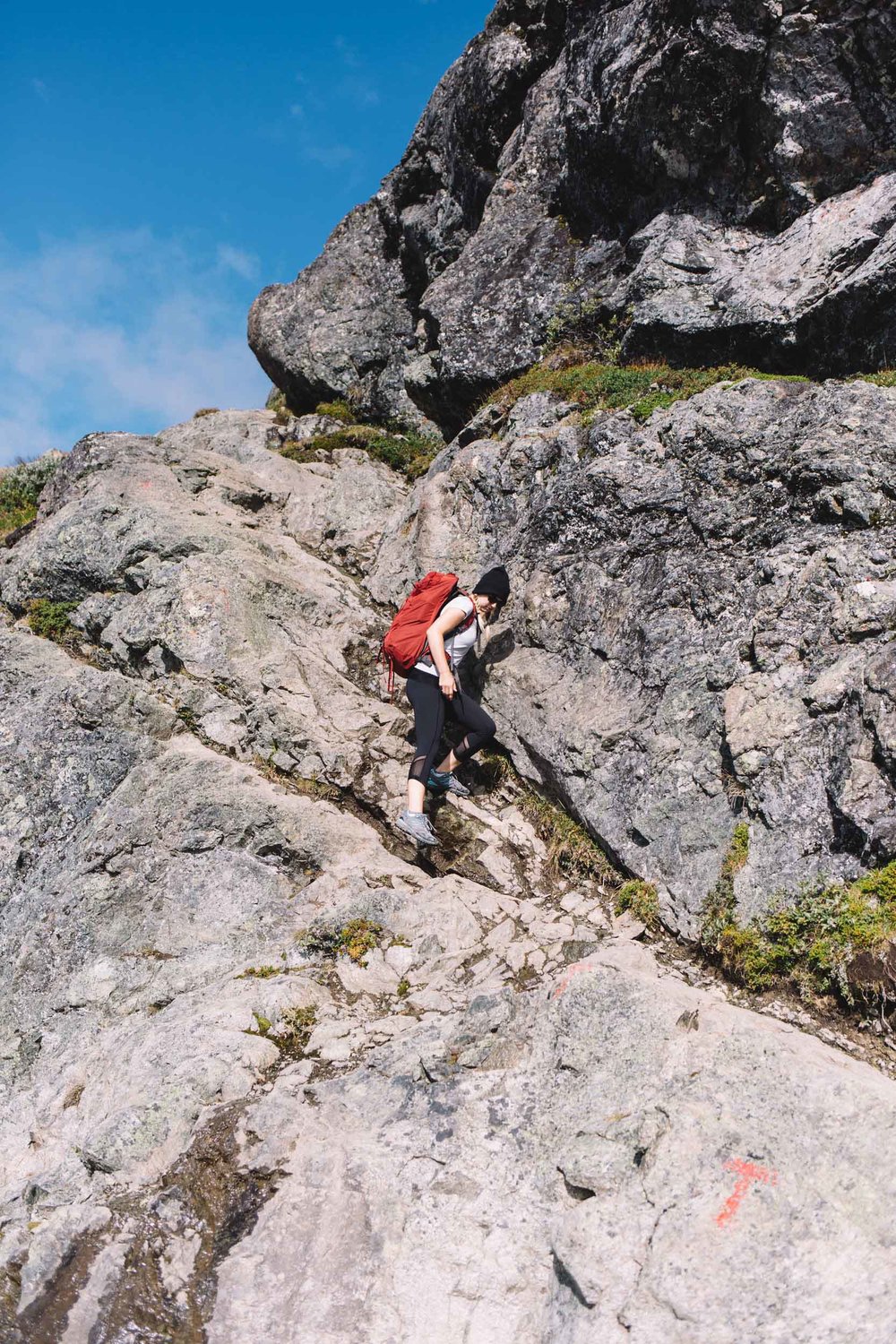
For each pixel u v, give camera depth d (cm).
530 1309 446
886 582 704
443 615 780
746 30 1063
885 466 751
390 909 689
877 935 566
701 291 1112
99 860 737
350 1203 486
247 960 688
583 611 849
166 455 1175
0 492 1694
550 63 1450
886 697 616
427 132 1680
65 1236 488
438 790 812
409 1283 459
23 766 806
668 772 713
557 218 1342
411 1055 560
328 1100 546
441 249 1619
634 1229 444
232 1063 574
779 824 641
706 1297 414
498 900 723
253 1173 506
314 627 977
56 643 966
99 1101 598
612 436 930
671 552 828
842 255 1002
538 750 796
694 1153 462
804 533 765
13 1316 468
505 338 1288
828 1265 414
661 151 1161
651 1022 534
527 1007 575
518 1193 485
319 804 801
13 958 712
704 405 881
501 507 991
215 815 755
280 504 1220
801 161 1084
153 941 710
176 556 981
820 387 859
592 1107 507
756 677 709
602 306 1195
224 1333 453
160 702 877
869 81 1038
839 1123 460
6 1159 603
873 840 591
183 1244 487
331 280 1819
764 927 608
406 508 1133
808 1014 580
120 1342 454
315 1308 455
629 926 676
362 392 1706
